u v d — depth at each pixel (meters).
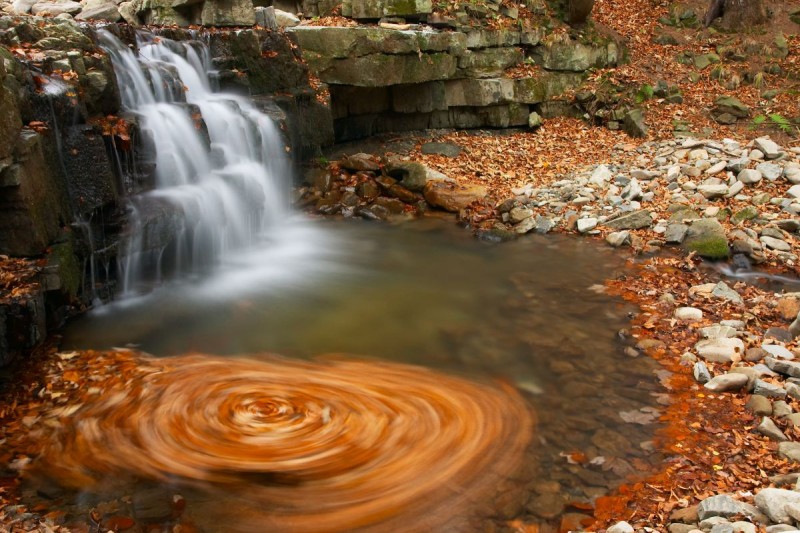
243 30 10.53
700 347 6.21
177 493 4.26
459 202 10.83
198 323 6.73
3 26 6.91
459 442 4.83
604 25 16.08
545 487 4.35
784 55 14.90
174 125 8.20
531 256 9.05
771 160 10.77
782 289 7.86
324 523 4.04
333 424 5.00
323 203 11.00
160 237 7.36
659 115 13.64
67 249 6.27
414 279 8.20
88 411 5.10
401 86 13.01
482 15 13.88
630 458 4.66
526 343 6.49
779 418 5.12
